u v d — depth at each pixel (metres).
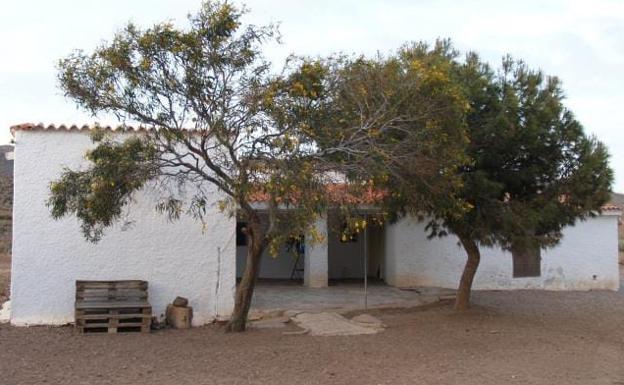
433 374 8.55
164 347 10.24
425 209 11.56
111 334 11.45
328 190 9.01
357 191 9.20
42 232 12.14
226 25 8.78
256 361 9.23
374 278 20.31
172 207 10.59
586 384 8.20
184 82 8.92
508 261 18.80
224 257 12.98
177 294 12.69
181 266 12.74
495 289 18.66
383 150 9.29
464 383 8.11
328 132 9.19
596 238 19.69
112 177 8.98
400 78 9.87
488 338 11.19
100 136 9.48
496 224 11.95
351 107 9.55
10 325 11.94
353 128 9.38
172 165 9.68
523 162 12.32
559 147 12.27
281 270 20.52
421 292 16.92
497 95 11.98
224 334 11.41
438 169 10.20
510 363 9.30
